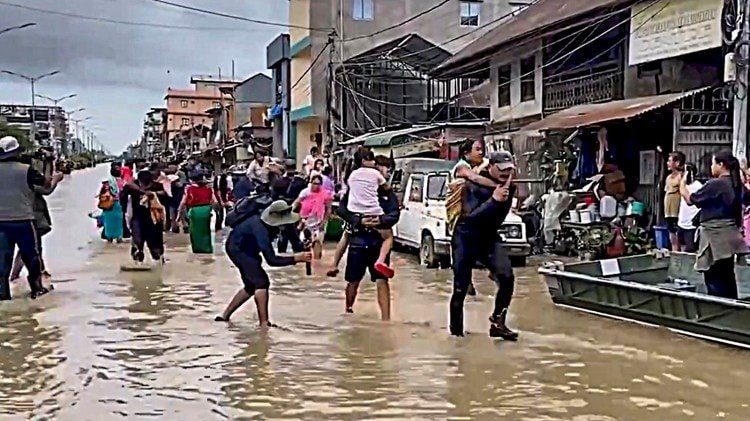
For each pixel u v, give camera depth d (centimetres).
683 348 859
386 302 1009
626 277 1166
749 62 1348
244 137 5172
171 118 11362
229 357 817
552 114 2106
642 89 1914
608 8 1788
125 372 762
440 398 680
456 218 911
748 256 1027
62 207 3438
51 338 905
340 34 3647
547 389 707
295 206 1584
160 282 1332
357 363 793
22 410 650
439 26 3722
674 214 1433
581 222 1662
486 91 2836
